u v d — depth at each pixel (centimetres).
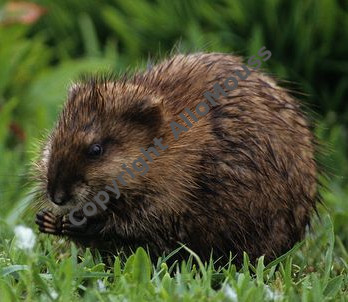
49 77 1633
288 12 1583
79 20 1761
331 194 1292
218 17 1612
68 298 764
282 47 1577
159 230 948
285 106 1003
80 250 992
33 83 1647
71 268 803
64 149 928
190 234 947
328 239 978
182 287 789
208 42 1538
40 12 1633
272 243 970
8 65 1638
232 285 796
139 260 832
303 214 997
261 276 854
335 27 1568
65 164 920
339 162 1420
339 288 840
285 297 790
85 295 786
